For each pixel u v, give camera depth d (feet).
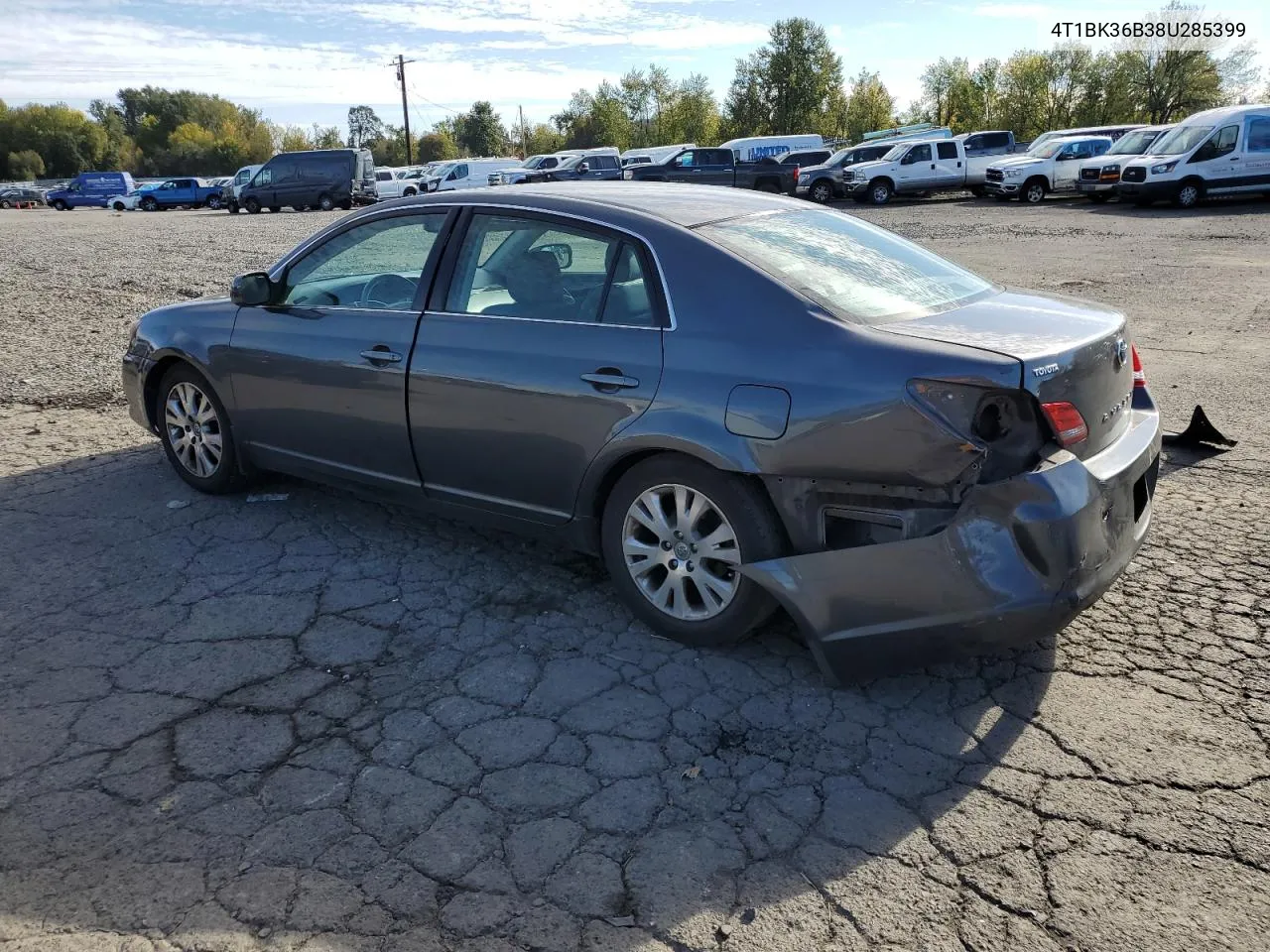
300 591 12.91
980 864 7.93
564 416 11.49
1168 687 10.42
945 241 58.34
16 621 12.05
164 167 380.99
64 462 18.34
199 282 46.11
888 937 7.20
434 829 8.37
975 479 9.12
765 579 10.11
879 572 9.52
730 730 9.80
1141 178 76.84
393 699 10.37
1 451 18.97
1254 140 73.77
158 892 7.63
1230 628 11.64
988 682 10.61
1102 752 9.34
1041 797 8.72
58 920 7.34
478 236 12.78
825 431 9.64
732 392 10.22
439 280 12.98
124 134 414.82
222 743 9.57
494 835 8.30
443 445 12.81
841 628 9.78
